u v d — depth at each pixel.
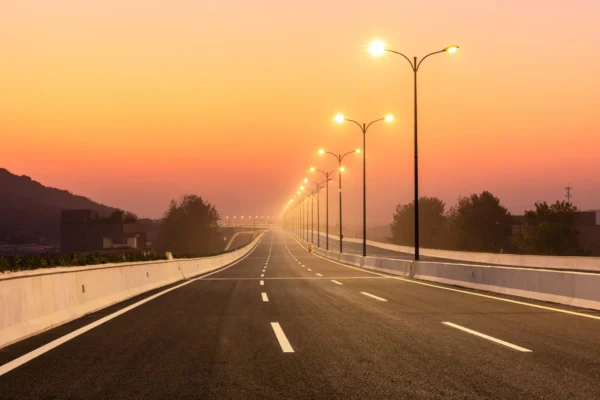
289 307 14.79
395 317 12.66
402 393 6.08
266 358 8.00
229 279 28.38
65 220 132.25
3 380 6.69
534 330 10.65
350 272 35.88
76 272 13.22
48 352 8.46
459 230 113.38
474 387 6.33
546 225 79.62
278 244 127.81
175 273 27.69
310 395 6.00
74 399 5.87
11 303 9.58
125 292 17.66
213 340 9.55
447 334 10.20
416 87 31.17
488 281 19.84
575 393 6.06
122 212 138.88
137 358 8.00
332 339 9.65
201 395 6.01
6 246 171.12
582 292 14.55
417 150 30.83
